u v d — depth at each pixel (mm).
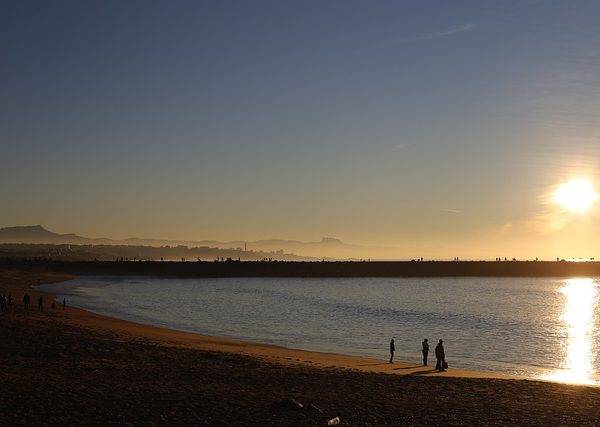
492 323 75188
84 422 19391
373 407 23016
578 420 21453
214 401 22906
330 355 43688
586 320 82312
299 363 36688
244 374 29328
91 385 24672
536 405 23828
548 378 36844
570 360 45250
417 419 21312
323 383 27875
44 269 196750
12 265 198500
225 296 120250
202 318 75062
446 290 154625
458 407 23281
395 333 61906
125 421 19656
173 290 137250
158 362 31906
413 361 42625
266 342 52156
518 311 95875
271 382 27516
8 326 43125
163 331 55438
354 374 31188
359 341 54531
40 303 65500
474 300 120562
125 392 23688
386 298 122000
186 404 22234
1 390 22859
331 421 20000
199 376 28172
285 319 75312
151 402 22312
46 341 37188
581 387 28047
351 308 94438
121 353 34406
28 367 28203
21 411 20203
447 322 75125
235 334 58156
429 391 26594
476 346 53219
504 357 46500
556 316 87875
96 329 48781
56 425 18938
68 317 59625
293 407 22016
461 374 36062
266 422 20188
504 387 27875
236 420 20375
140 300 104375
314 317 78625
